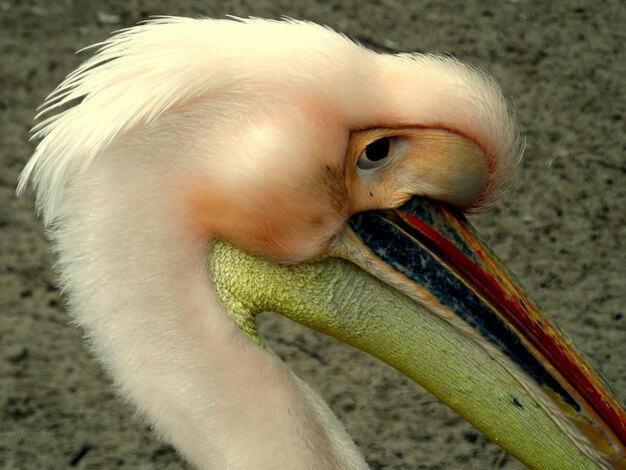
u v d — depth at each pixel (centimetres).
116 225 81
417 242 85
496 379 86
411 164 83
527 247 124
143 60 80
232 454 83
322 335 117
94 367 116
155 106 79
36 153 80
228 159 80
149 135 80
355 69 81
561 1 156
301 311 85
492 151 83
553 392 86
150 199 81
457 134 83
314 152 81
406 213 85
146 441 112
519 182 86
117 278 81
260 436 83
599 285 122
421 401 114
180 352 82
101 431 112
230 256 83
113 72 80
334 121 81
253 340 84
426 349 86
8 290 120
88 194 81
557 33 151
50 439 111
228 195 81
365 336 86
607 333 118
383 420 113
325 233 83
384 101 81
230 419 82
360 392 114
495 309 86
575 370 86
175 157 80
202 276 82
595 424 86
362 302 85
